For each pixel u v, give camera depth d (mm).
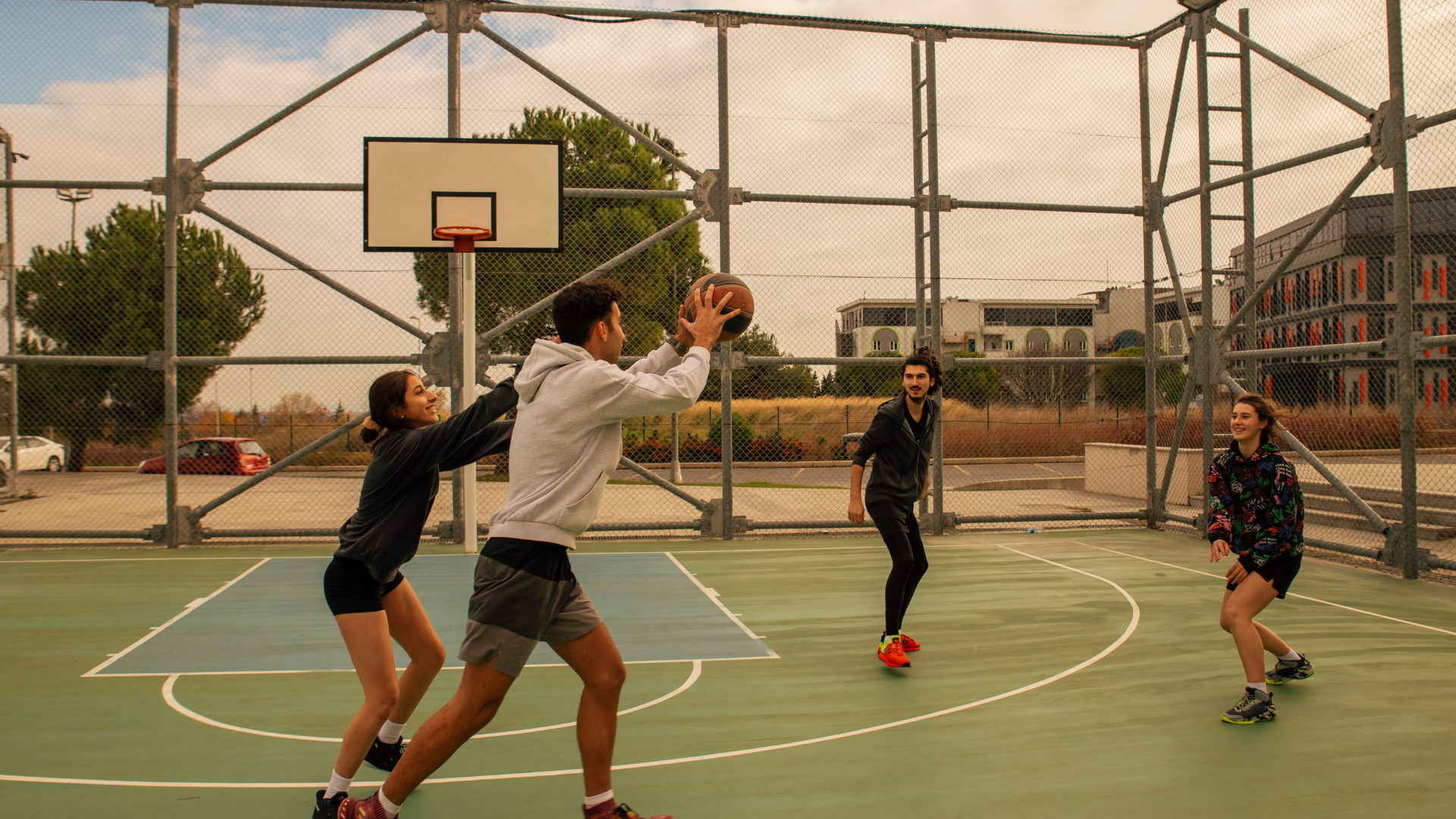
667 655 5211
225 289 9172
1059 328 18750
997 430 21016
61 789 3371
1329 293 9664
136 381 11102
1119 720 4141
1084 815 3164
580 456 2770
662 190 9477
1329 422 12539
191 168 8953
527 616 2691
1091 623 5926
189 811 3189
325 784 3432
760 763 3639
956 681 4734
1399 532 7520
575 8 9305
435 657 3361
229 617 6055
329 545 9141
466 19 9141
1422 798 3312
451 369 9125
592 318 2922
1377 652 5242
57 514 12391
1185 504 12227
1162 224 10281
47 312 11031
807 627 5859
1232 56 9672
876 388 12602
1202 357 9711
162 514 12469
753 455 19797
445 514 11688
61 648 5316
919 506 10102
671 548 9000
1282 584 4211
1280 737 3920
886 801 3279
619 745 3826
